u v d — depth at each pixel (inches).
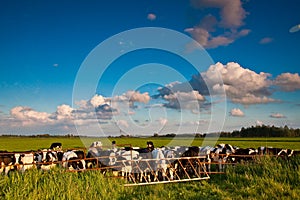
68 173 429.7
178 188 447.8
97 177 438.0
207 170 632.4
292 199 347.3
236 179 455.5
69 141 2092.8
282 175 420.2
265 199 355.6
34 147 1473.9
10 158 587.8
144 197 399.9
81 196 372.2
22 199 328.2
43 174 408.8
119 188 430.9
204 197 387.5
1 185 350.6
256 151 676.7
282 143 1510.8
